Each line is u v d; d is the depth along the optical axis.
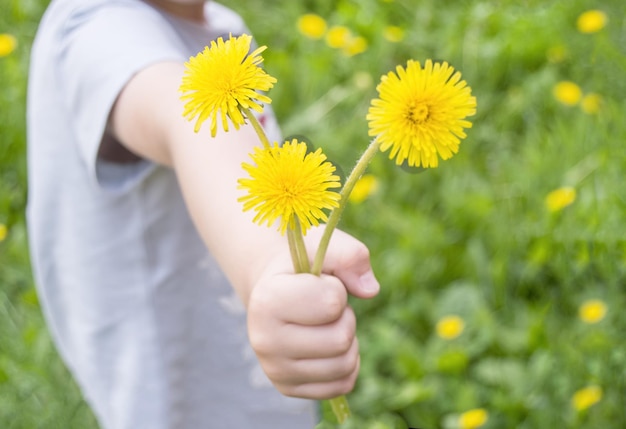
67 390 1.50
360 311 1.83
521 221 1.92
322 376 0.69
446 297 1.78
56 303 1.12
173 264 1.03
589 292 1.73
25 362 1.59
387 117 0.56
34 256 1.12
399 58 2.52
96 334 1.05
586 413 1.47
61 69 0.93
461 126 0.57
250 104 0.58
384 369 1.71
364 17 2.65
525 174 2.01
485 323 1.68
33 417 1.48
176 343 1.05
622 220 1.73
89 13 0.94
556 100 2.29
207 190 0.78
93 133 0.88
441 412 1.58
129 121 0.86
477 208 1.94
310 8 2.91
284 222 0.57
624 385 1.49
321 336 0.68
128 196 1.00
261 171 0.57
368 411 1.59
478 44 2.48
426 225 1.91
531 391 1.54
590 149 2.04
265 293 0.69
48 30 1.05
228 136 0.81
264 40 2.63
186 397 1.08
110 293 1.04
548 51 2.45
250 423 1.13
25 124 2.19
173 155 0.82
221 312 1.08
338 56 2.49
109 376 1.07
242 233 0.76
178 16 1.04
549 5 2.65
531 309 1.75
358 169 0.62
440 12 2.73
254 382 1.12
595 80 2.36
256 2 2.84
